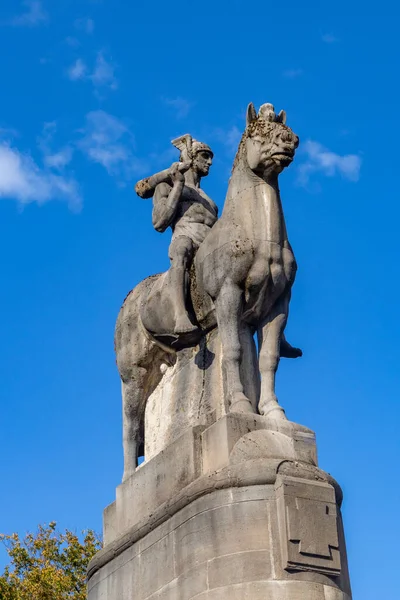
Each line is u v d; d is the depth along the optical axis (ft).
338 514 30.99
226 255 33.22
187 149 40.01
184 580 30.48
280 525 29.32
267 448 30.76
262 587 28.63
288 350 35.86
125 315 38.60
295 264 33.88
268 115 34.12
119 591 34.04
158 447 36.24
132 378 38.01
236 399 32.19
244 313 33.55
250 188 34.04
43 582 69.46
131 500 35.35
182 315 34.63
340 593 29.32
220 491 30.32
